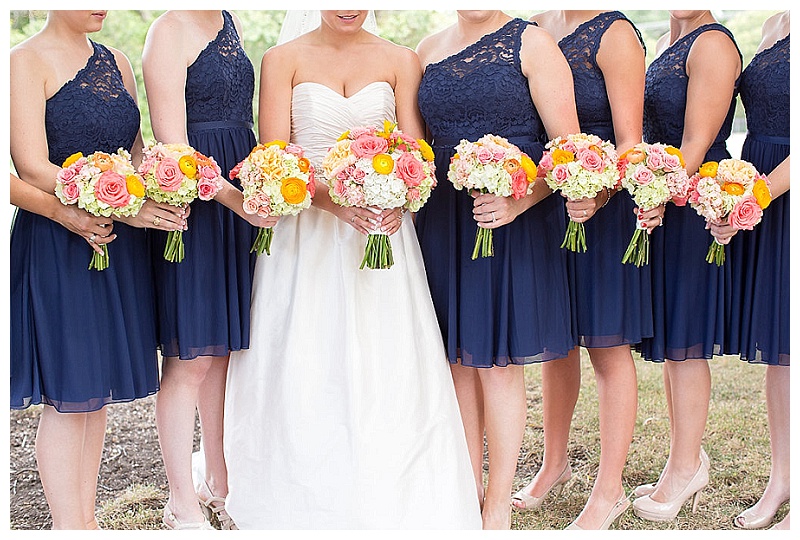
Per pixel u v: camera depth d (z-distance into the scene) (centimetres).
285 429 276
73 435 264
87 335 256
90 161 241
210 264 278
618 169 263
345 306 275
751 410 427
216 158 279
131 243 265
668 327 303
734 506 326
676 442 316
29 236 254
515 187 253
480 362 278
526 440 400
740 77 302
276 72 283
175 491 290
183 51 272
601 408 303
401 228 281
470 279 278
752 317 297
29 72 246
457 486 277
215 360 308
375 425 272
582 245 271
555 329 282
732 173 267
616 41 278
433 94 277
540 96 271
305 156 281
